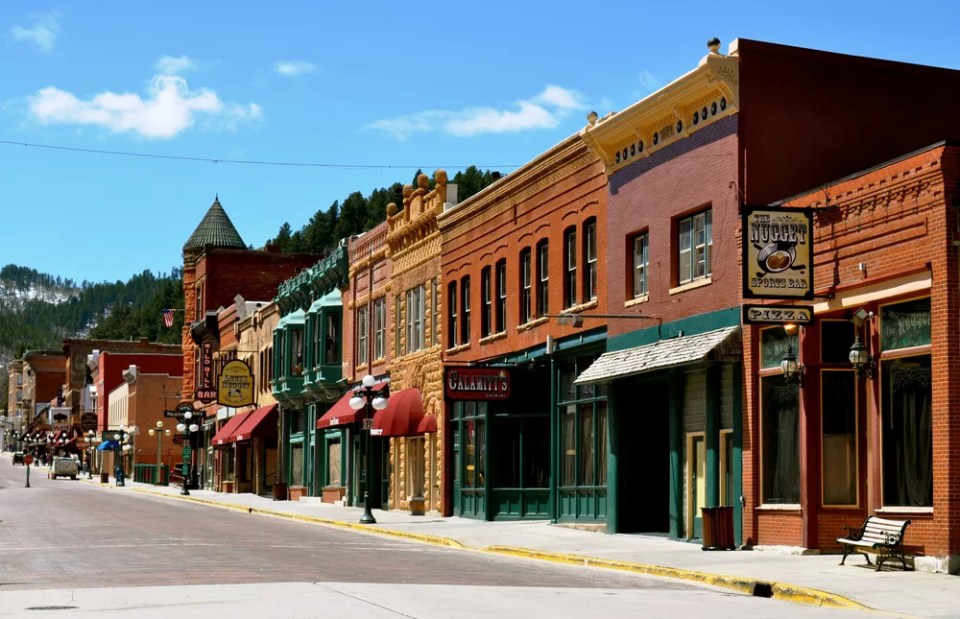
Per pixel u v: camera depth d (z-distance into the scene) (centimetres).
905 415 2195
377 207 18462
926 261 2125
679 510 2858
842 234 2344
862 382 2361
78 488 8338
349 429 5188
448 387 3569
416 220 4450
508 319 3744
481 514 3838
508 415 3747
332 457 5519
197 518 4172
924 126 2748
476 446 3912
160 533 3278
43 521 3919
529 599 1708
